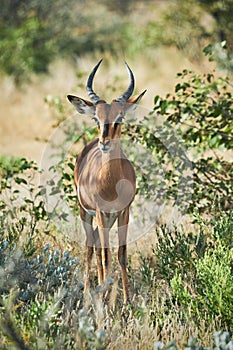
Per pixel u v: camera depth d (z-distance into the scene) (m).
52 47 54.94
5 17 58.66
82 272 19.80
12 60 52.34
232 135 23.05
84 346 14.50
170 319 16.64
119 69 54.12
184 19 39.38
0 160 27.16
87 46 57.69
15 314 15.51
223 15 34.81
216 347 14.41
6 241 18.19
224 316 16.31
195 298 16.97
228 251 17.69
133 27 59.97
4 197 25.72
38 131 41.22
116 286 18.11
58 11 59.62
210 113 23.06
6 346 13.99
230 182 22.44
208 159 23.16
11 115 44.22
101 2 64.69
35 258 18.75
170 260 18.72
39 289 17.02
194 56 39.66
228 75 26.83
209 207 22.34
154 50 54.16
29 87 51.09
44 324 14.62
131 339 15.59
